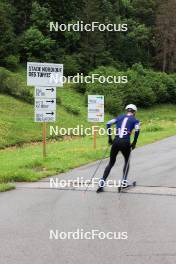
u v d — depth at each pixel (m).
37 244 10.87
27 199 15.73
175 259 9.80
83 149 30.31
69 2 117.75
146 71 119.69
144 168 23.20
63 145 35.88
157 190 17.44
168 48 141.25
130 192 17.02
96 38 118.31
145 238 11.33
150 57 142.75
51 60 110.31
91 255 10.08
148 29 144.38
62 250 10.44
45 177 20.33
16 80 73.25
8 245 10.78
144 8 155.25
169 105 115.31
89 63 116.19
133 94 102.56
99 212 13.93
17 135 50.34
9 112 61.28
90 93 88.50
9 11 116.62
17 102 67.38
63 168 22.05
